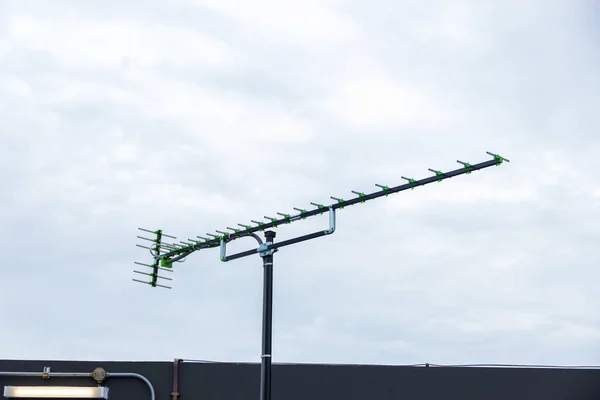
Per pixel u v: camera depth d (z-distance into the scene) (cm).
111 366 2355
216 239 2108
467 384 2469
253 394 2373
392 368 2462
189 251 2236
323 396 2417
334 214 1861
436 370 2473
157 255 2325
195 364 2388
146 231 2358
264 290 1881
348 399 2422
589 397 2464
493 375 2478
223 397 2370
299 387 2417
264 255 1908
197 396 2369
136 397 2344
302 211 1902
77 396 2244
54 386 2300
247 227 1991
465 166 1744
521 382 2475
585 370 2484
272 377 2417
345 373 2439
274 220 1939
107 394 2294
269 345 1831
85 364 2345
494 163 1711
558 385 2472
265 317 1855
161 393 2356
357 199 1847
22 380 2317
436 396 2450
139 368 2366
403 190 1811
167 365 2380
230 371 2389
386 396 2438
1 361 2319
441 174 1769
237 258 2002
